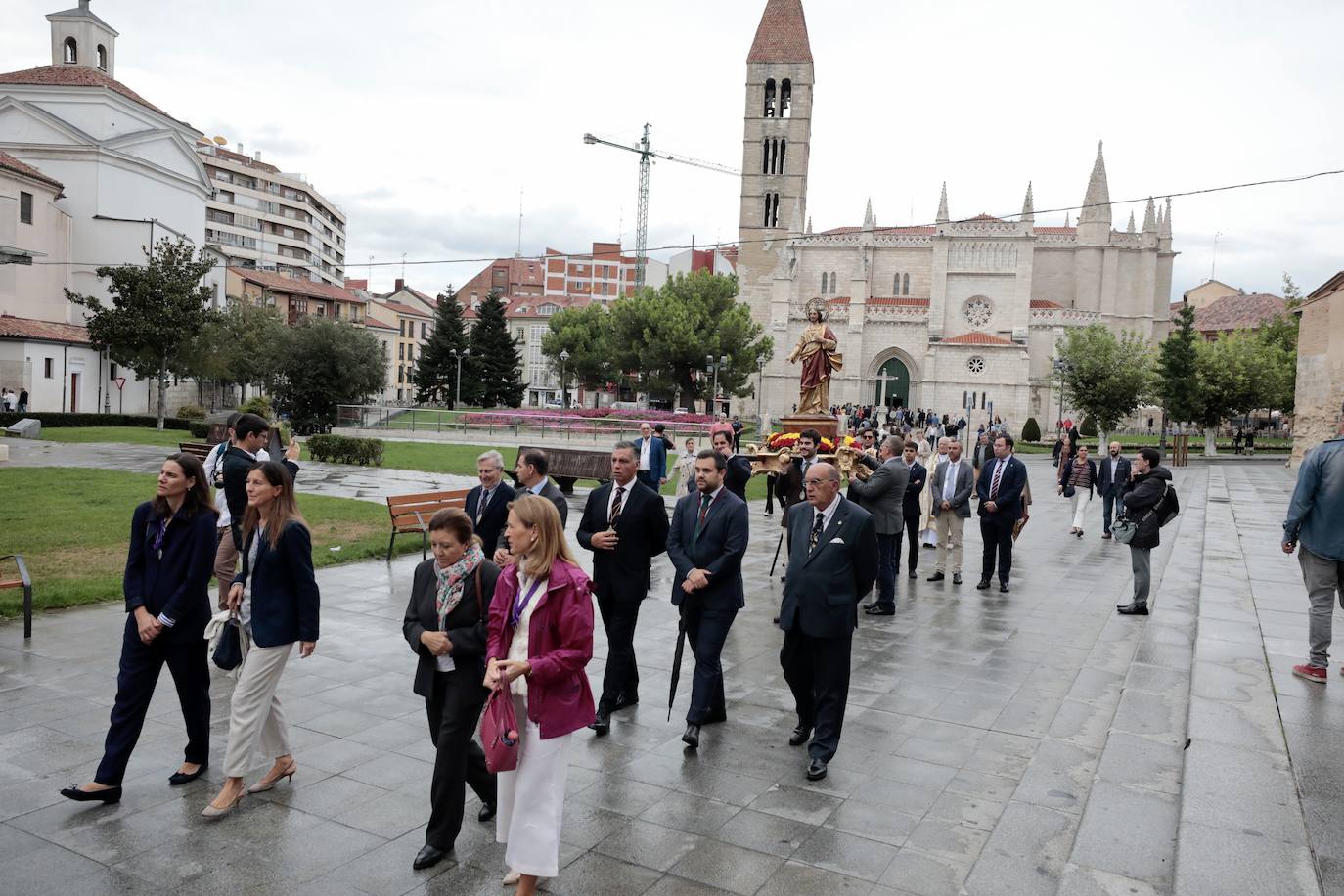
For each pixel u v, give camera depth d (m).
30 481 22.41
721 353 70.75
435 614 5.53
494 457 8.94
